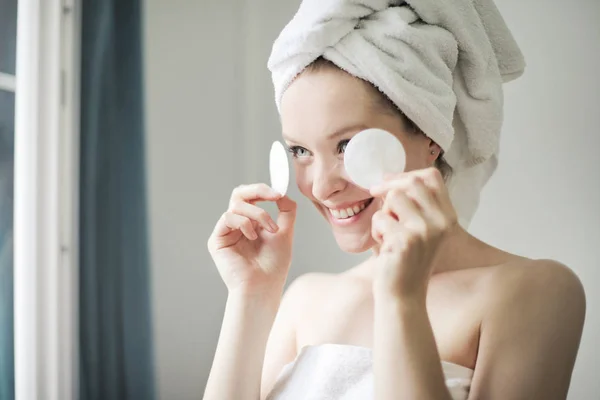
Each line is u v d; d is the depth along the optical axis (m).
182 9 1.51
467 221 0.86
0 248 1.19
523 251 1.12
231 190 1.51
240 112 1.51
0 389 1.18
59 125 1.26
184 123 1.50
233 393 0.78
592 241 1.07
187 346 1.47
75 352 1.30
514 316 0.68
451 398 0.59
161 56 1.48
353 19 0.70
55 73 1.25
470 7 0.77
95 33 1.36
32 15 1.21
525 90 1.12
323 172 0.70
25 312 1.20
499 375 0.65
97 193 1.35
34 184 1.21
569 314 0.68
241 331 0.80
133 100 1.41
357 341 0.80
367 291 0.85
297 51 0.69
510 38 0.83
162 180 1.46
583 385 1.07
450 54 0.74
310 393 0.74
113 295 1.37
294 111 0.70
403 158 0.65
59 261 1.27
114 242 1.38
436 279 0.77
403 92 0.68
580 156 1.08
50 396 1.23
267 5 1.50
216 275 1.51
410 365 0.58
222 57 1.52
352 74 0.68
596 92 1.07
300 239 1.44
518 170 1.12
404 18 0.71
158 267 1.45
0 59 1.18
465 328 0.71
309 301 0.89
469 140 0.80
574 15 1.08
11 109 1.20
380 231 0.62
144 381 1.40
